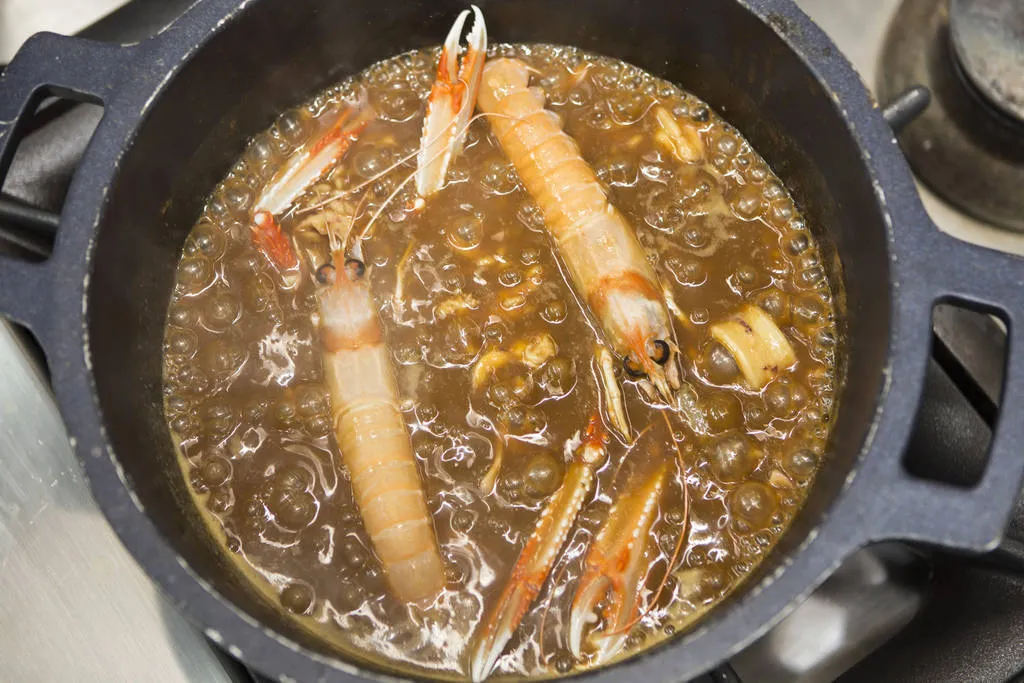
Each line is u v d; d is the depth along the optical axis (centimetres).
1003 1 59
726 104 59
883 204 50
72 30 62
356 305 56
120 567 55
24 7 63
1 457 55
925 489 47
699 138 59
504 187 59
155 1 62
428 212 58
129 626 54
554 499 54
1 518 55
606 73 60
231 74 55
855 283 53
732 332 55
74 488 55
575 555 53
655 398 55
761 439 55
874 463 47
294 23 55
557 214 58
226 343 56
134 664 54
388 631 52
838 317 55
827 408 55
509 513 54
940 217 60
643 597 52
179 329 57
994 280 49
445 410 55
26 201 58
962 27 59
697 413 55
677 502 54
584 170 58
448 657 52
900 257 49
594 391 55
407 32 59
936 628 56
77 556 55
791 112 55
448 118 58
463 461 54
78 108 60
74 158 60
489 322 56
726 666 54
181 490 54
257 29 54
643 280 57
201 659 54
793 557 47
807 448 54
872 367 50
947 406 58
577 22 59
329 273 56
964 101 60
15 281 50
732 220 58
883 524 47
